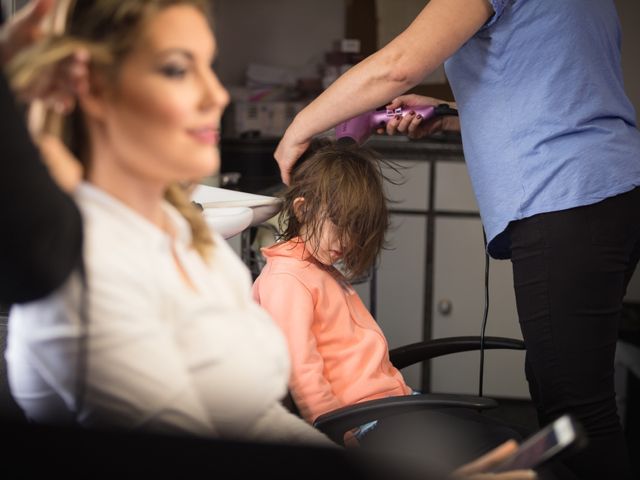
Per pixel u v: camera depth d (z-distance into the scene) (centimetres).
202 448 60
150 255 62
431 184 266
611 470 129
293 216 134
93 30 59
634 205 128
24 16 60
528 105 128
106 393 61
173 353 63
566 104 127
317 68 330
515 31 127
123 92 60
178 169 62
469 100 134
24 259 56
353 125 152
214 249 73
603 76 130
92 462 60
